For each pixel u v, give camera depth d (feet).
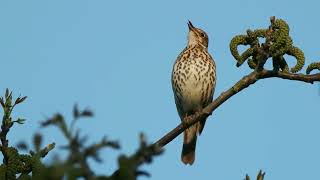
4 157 25.09
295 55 33.42
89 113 14.34
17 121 28.53
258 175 25.16
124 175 14.42
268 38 33.30
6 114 28.78
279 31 33.47
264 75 33.63
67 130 14.24
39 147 15.15
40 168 16.66
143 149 14.46
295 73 33.35
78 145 14.20
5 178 24.75
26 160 25.11
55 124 14.20
